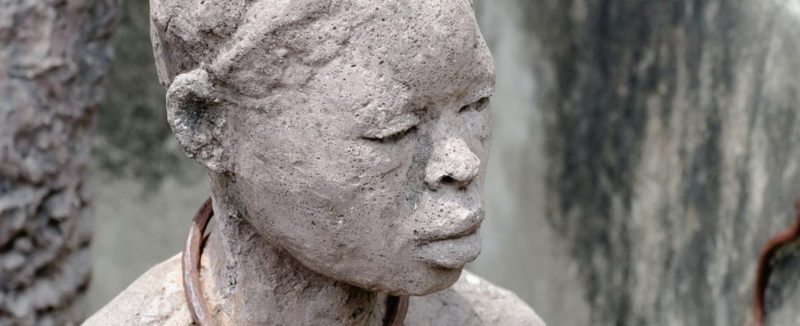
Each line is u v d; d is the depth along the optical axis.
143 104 2.41
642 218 1.87
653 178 1.83
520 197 2.24
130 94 2.38
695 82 1.69
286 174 0.88
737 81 1.60
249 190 0.92
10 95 1.75
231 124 0.90
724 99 1.63
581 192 2.04
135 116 2.41
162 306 1.06
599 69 1.94
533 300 2.24
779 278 1.53
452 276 0.94
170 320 1.05
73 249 1.91
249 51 0.85
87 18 1.83
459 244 0.90
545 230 2.16
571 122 2.04
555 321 2.17
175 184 2.50
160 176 2.48
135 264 2.50
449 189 0.89
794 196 1.49
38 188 1.81
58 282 1.90
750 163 1.58
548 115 2.12
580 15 1.98
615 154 1.92
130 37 2.32
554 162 2.11
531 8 2.13
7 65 1.74
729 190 1.63
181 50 0.89
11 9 1.71
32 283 1.86
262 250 1.00
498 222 2.34
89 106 1.87
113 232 2.46
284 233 0.92
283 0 0.83
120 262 2.48
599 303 2.01
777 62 1.51
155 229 2.50
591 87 1.97
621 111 1.89
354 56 0.84
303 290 1.01
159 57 0.95
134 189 2.47
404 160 0.87
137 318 1.05
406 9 0.84
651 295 1.86
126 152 2.44
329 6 0.83
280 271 1.00
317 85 0.85
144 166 2.46
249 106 0.88
